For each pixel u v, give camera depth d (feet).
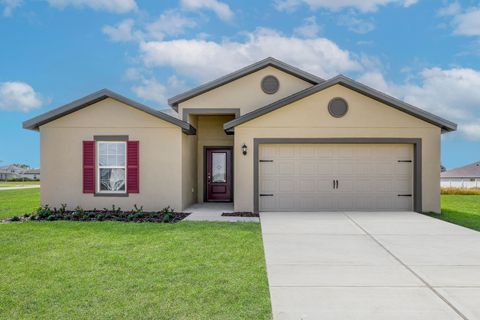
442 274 17.99
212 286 15.83
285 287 16.10
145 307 13.61
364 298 14.84
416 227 30.58
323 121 40.04
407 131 40.04
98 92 39.73
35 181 158.40
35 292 15.12
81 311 13.29
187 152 44.24
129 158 40.52
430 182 40.16
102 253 21.22
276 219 34.58
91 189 40.50
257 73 47.78
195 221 33.40
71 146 40.83
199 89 47.03
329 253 22.11
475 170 118.01
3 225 30.83
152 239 25.05
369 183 40.60
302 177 40.60
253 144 40.09
